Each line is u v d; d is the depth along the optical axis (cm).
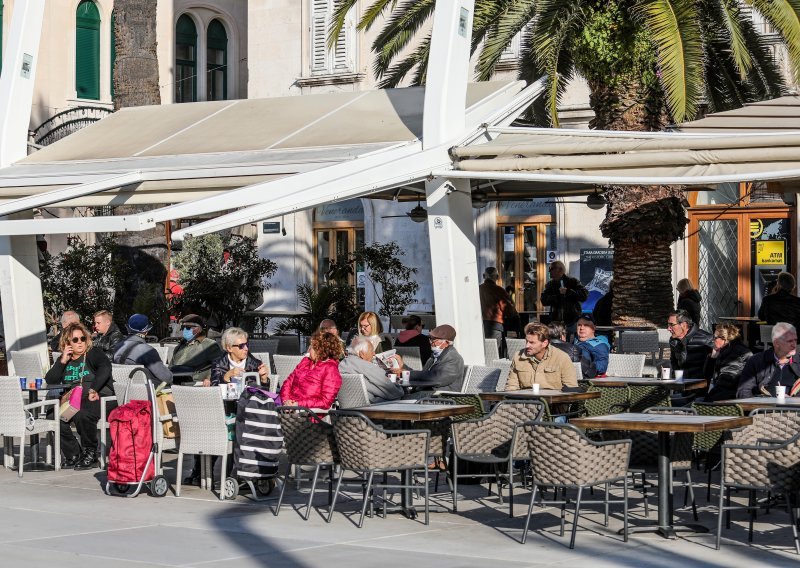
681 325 1517
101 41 3344
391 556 880
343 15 2030
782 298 1836
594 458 911
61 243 3052
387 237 2798
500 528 993
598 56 1752
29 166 1650
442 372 1350
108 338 1642
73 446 1356
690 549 898
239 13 3575
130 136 1698
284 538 954
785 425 969
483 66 1767
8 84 1711
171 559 873
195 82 3497
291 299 2923
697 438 1073
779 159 1191
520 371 1259
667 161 1237
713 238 2428
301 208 1358
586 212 2547
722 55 1880
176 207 1351
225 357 1259
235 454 1150
